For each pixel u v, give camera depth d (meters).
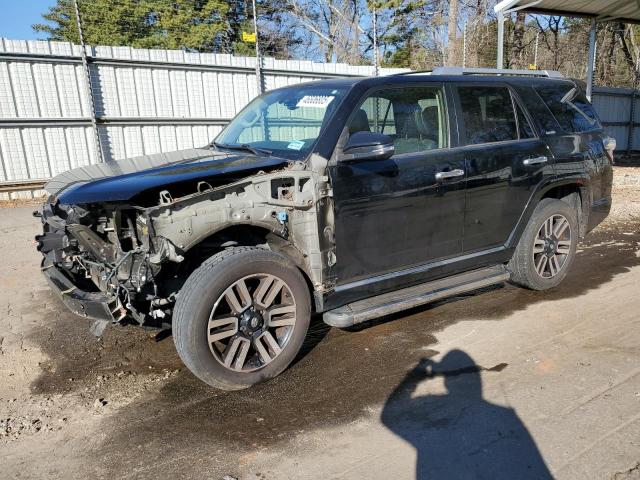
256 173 3.55
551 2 12.38
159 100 12.03
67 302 3.54
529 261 4.97
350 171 3.72
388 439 2.99
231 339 3.45
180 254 3.25
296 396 3.47
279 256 3.56
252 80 13.16
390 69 15.34
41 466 2.83
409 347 4.14
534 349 4.05
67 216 3.57
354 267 3.87
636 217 8.86
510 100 4.83
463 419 3.16
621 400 3.30
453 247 4.43
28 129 10.65
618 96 19.09
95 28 16.09
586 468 2.70
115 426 3.18
